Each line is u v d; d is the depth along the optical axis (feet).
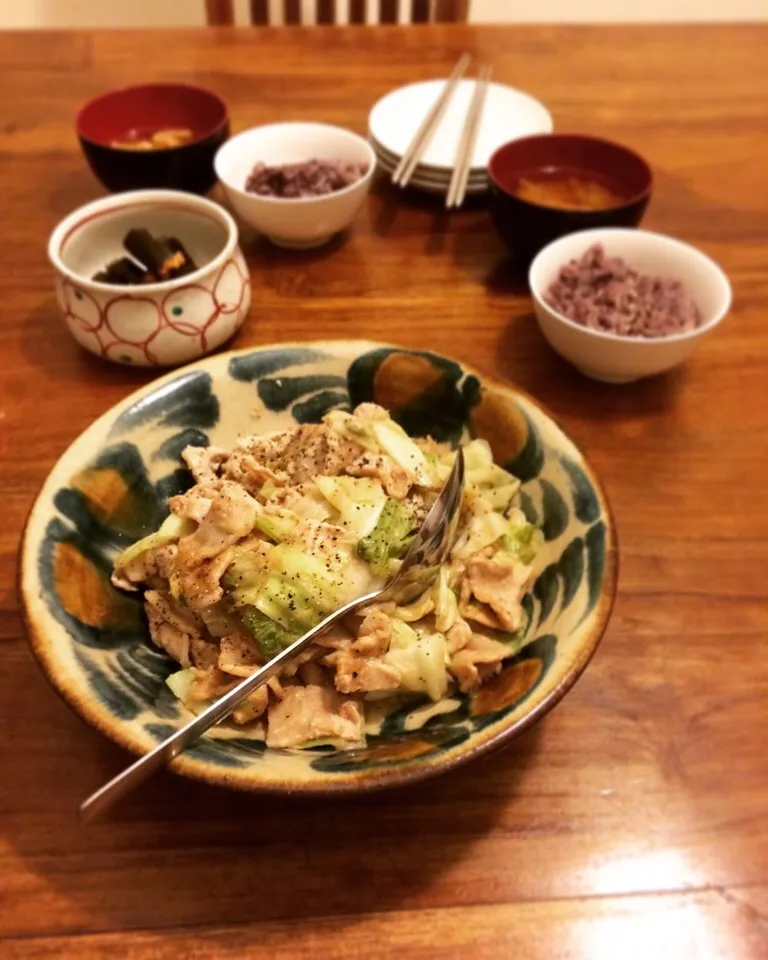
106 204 1.79
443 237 2.11
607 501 1.21
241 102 2.51
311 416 1.52
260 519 1.25
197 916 1.02
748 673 1.27
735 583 1.38
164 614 1.23
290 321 1.85
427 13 3.14
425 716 1.15
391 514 1.28
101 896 1.03
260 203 1.90
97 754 1.15
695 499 1.51
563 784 1.14
